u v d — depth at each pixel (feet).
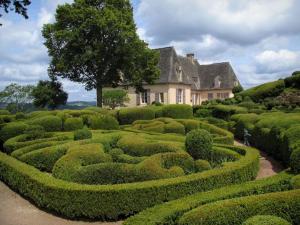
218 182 28.09
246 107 94.68
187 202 20.58
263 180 24.81
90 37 126.93
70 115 65.57
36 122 57.72
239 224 17.63
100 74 131.85
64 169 30.55
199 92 186.19
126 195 25.32
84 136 44.32
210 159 35.35
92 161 32.45
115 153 35.73
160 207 20.29
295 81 107.24
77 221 26.03
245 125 62.85
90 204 25.61
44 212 28.25
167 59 159.22
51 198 27.07
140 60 132.57
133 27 129.70
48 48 129.80
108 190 25.40
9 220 26.86
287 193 18.24
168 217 19.06
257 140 54.39
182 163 31.83
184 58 185.98
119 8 131.34
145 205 25.43
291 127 39.27
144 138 42.70
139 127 62.03
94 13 122.11
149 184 25.91
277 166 41.39
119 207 25.36
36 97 129.90
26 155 37.60
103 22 120.37
